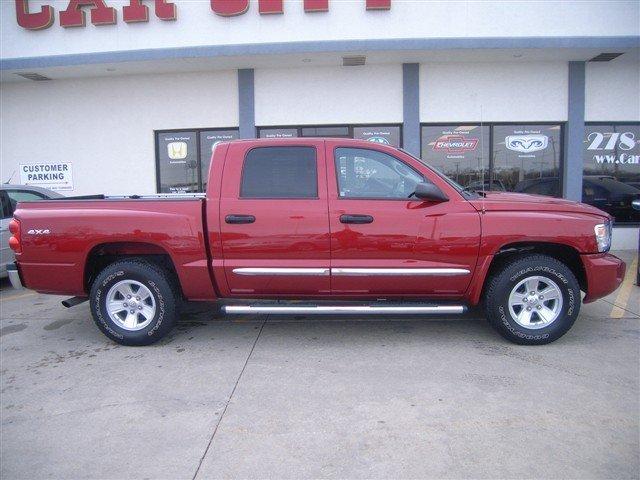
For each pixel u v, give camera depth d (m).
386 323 5.42
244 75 10.04
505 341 4.76
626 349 4.50
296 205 4.49
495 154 10.16
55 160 10.75
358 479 2.69
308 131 10.23
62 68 9.69
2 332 5.41
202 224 4.55
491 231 4.42
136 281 4.70
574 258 4.67
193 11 9.38
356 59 9.53
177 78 10.30
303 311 4.61
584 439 3.04
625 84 9.91
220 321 5.59
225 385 3.89
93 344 4.94
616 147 10.16
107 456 2.98
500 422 3.25
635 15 9.03
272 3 9.17
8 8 9.80
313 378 3.98
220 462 2.88
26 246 4.71
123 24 9.54
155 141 10.54
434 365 4.20
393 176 4.59
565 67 9.83
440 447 2.98
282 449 2.99
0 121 10.80
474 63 9.87
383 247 4.46
